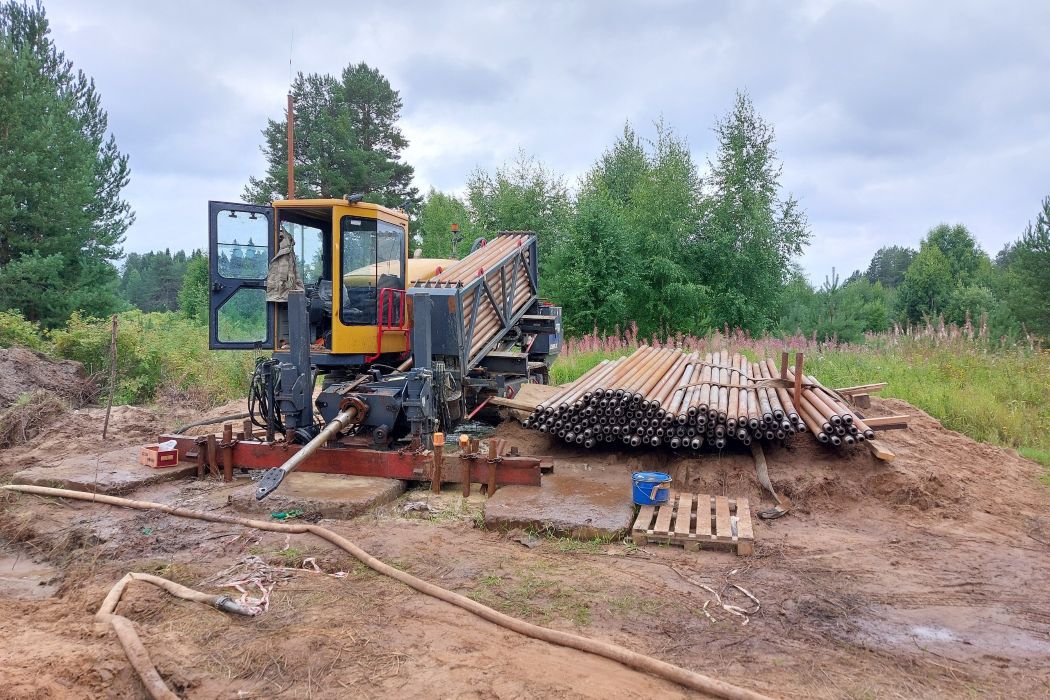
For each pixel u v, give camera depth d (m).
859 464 7.65
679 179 28.06
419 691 3.65
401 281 9.61
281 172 35.53
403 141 41.44
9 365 11.94
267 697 3.61
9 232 19.06
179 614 4.48
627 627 4.50
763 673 3.99
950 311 32.75
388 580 5.12
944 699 3.76
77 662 3.78
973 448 9.51
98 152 22.42
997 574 5.56
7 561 5.75
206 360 15.23
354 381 8.53
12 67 19.42
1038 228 21.28
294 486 6.99
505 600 4.82
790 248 27.56
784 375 8.62
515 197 32.50
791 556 5.84
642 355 10.45
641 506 6.53
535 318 11.65
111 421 10.52
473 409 10.19
